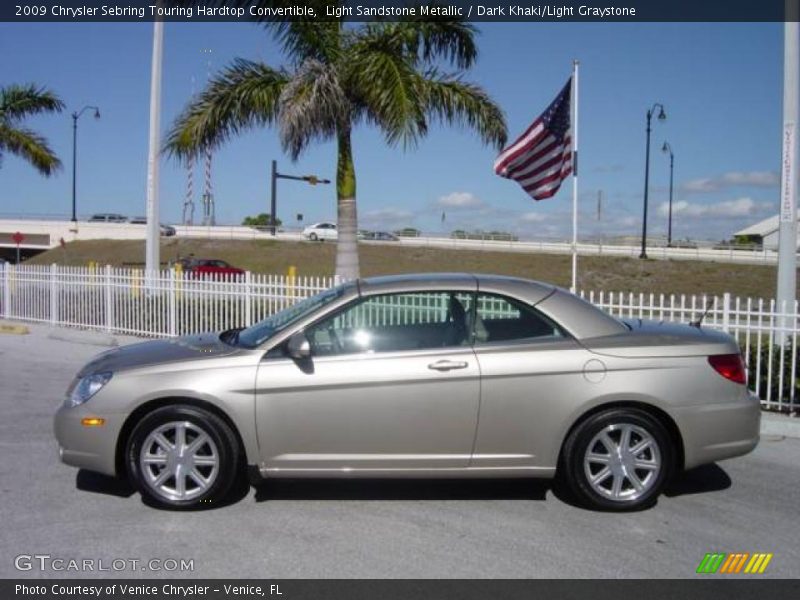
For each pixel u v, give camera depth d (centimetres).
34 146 2322
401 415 538
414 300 562
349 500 574
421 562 469
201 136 1292
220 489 546
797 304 881
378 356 543
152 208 1762
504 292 564
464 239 6138
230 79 1298
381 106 1194
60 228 6638
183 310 1374
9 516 538
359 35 1241
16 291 1720
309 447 541
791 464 680
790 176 958
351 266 1331
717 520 541
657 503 573
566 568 462
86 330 1538
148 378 543
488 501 574
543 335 556
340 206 1328
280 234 6550
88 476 623
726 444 552
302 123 1181
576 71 1202
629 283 4156
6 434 753
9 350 1352
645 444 548
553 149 1230
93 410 546
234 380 538
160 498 546
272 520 534
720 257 4891
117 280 1488
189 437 548
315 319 557
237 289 1301
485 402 538
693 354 551
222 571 455
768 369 854
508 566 464
